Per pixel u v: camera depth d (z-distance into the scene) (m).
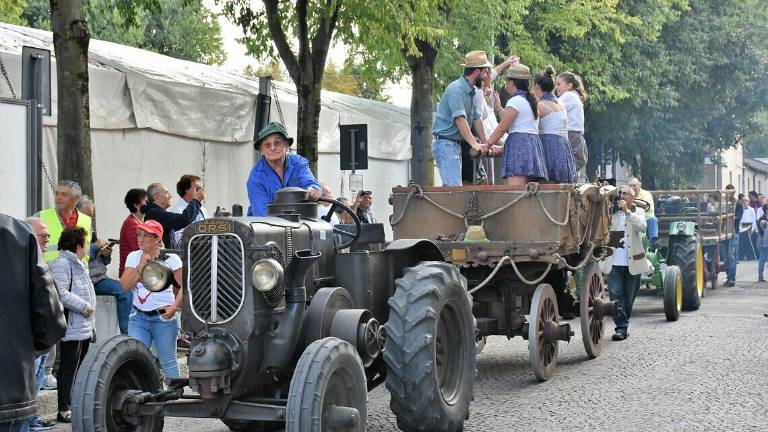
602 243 11.24
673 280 13.99
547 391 8.86
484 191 9.51
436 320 6.62
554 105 10.64
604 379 9.36
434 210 9.73
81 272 8.20
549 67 10.74
